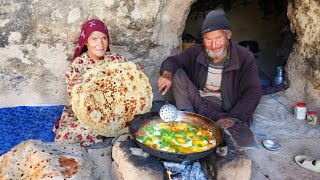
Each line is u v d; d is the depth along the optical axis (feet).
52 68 12.84
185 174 8.36
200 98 11.15
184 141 8.50
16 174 8.38
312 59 13.08
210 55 10.42
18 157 8.82
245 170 8.20
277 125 12.20
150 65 13.83
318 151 10.75
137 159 8.20
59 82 13.03
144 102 10.96
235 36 20.65
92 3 12.48
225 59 10.82
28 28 12.20
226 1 22.36
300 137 11.50
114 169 8.93
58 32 12.51
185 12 13.57
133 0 12.71
